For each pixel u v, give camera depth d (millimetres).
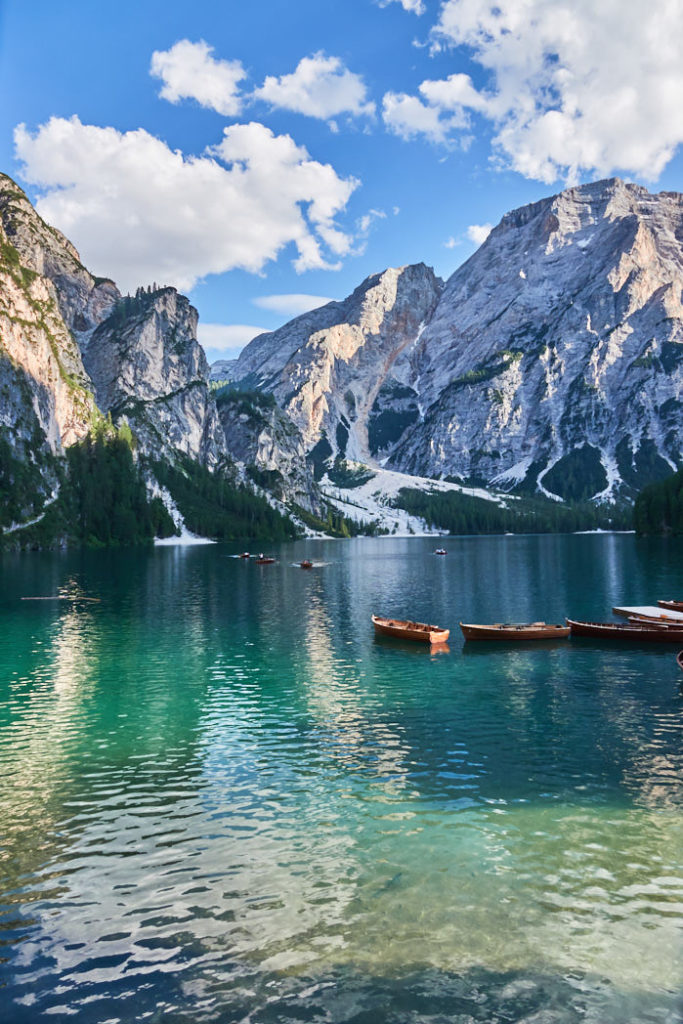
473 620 74062
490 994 15211
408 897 19078
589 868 20609
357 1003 14984
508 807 25156
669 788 26875
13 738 34000
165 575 137250
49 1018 14648
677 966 16094
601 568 139375
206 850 22031
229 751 31922
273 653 55812
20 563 173250
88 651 56875
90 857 21656
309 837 22875
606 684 44656
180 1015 14688
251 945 17031
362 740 33344
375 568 157125
